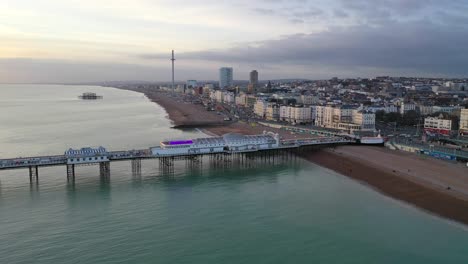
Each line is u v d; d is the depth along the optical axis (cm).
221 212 11706
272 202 12669
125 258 8831
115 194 13362
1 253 9012
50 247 9325
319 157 19412
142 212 11638
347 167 17200
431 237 10100
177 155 17075
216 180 15338
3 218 11075
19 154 19725
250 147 18675
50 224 10675
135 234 10081
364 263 8781
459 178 14812
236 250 9275
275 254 9112
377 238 10025
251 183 14962
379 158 18550
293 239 9906
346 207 12269
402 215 11606
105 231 10238
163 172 16512
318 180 15500
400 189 13838
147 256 8931
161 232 10212
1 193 13350
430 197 12838
